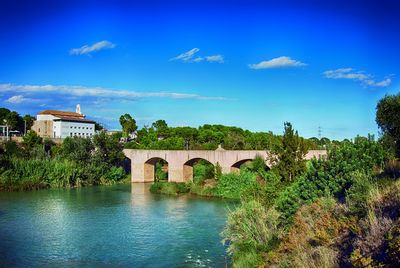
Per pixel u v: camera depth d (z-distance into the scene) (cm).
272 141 5716
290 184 4472
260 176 7225
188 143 13788
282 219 3597
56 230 4928
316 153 7725
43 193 8275
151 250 4097
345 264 1912
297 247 2564
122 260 3791
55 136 15788
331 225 2488
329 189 3353
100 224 5281
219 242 4353
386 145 3669
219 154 9312
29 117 17012
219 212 6150
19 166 9038
